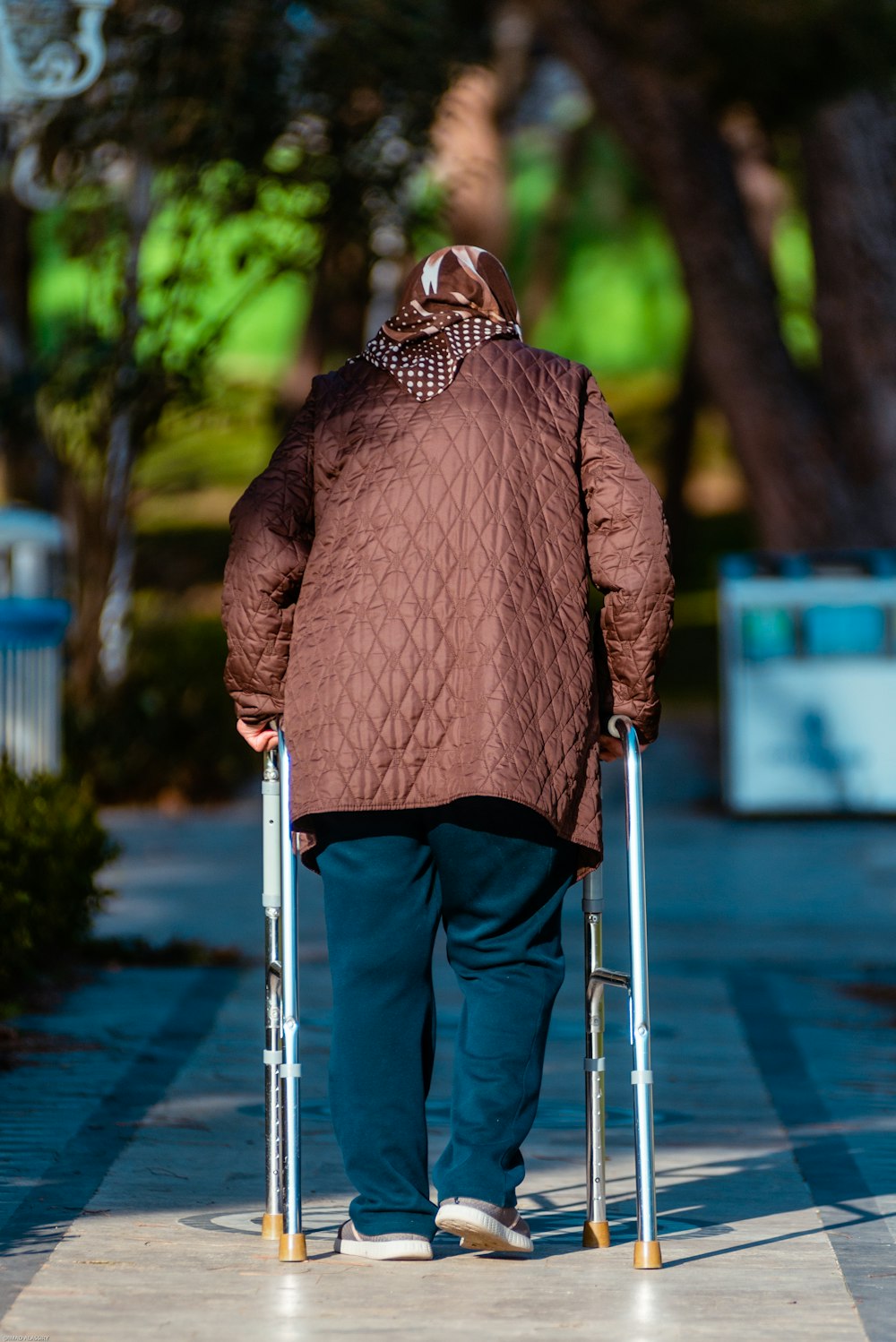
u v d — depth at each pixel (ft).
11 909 61.57
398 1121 34.83
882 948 82.02
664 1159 44.21
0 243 152.05
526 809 33.50
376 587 33.68
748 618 133.39
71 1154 42.70
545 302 334.44
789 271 328.70
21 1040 55.67
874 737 132.57
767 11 114.52
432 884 34.73
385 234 127.24
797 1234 37.17
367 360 35.58
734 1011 65.82
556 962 35.22
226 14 115.96
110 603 138.31
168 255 133.49
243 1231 36.81
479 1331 30.58
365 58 117.60
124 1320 31.01
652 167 152.87
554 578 33.99
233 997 64.34
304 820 34.45
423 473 34.01
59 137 120.88
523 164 352.28
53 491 147.54
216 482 295.07
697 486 352.90
